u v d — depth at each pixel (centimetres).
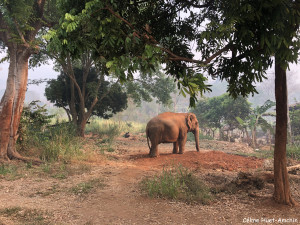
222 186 648
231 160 1030
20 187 660
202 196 569
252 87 443
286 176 518
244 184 650
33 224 430
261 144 2673
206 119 3052
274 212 479
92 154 1076
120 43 372
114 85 1975
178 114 1223
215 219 456
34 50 988
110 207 524
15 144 1012
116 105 2197
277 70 516
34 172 812
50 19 1219
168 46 503
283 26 348
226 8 376
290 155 1248
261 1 338
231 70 461
